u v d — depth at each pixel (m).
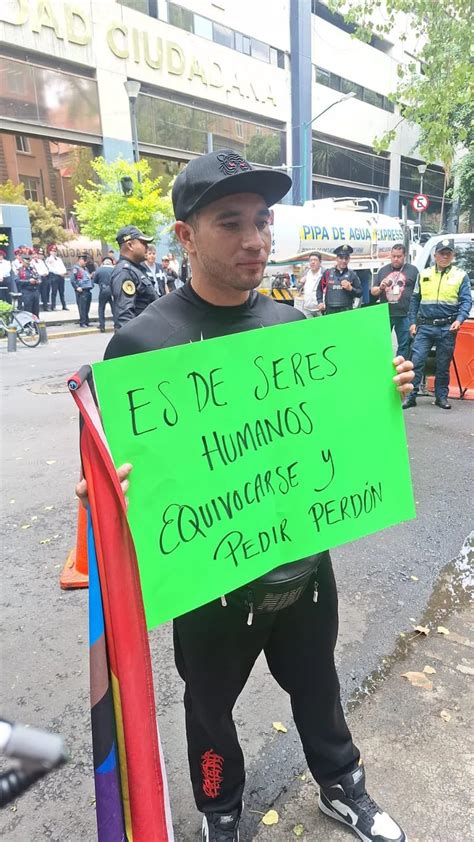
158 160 21.83
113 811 1.14
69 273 19.09
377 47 33.81
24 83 16.97
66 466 5.01
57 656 2.58
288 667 1.61
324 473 1.47
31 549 3.58
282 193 1.25
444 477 4.43
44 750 0.60
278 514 1.40
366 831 1.65
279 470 1.41
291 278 13.09
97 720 1.10
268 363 1.37
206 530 1.29
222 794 1.61
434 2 9.01
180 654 1.56
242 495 1.34
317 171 29.64
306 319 1.42
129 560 1.15
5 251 16.45
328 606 1.57
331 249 14.07
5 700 2.31
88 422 1.07
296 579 1.39
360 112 31.92
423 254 7.66
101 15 18.55
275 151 27.12
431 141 10.56
